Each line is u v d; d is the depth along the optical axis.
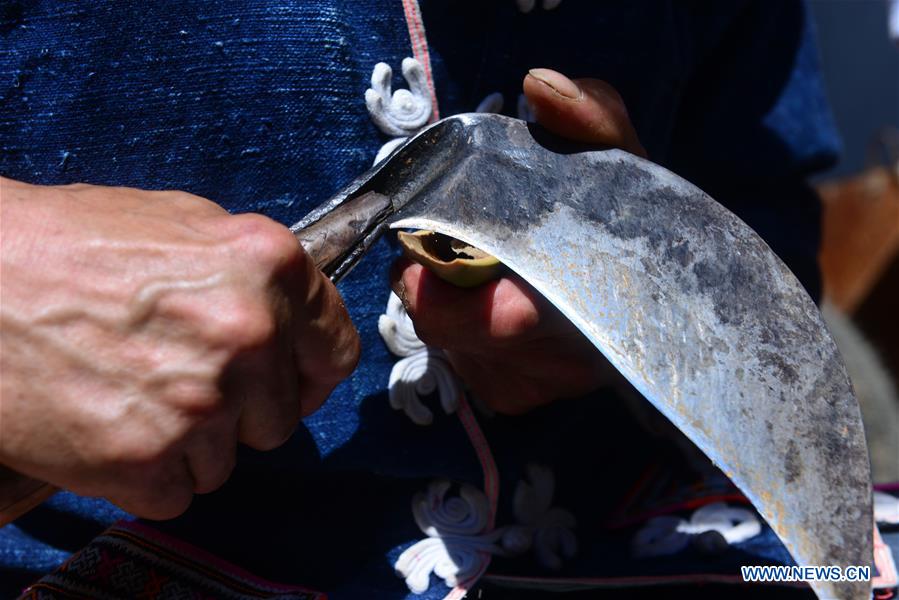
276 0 0.66
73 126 0.66
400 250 0.68
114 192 0.60
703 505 0.75
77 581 0.66
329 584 0.70
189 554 0.69
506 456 0.71
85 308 0.57
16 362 0.57
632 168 0.65
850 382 0.64
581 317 0.62
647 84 0.72
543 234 0.63
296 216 0.67
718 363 0.63
